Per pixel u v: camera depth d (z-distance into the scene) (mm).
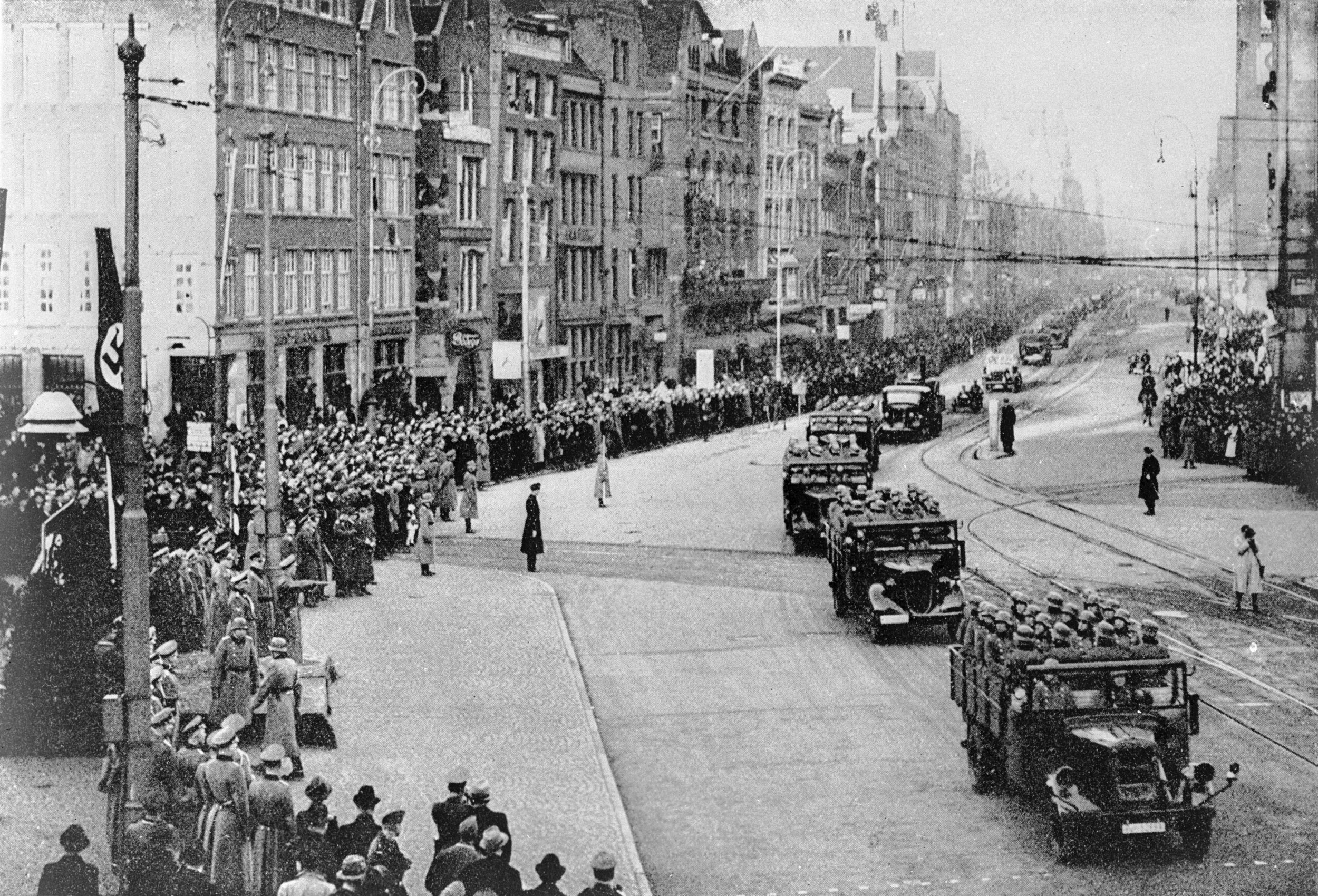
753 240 114125
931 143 156625
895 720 27344
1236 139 85312
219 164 57156
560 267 89125
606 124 93375
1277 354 69625
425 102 76125
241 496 40062
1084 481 61312
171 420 50469
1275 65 72625
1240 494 57031
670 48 99875
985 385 101375
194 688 26078
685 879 20062
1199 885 19375
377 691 29109
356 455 46812
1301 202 67750
